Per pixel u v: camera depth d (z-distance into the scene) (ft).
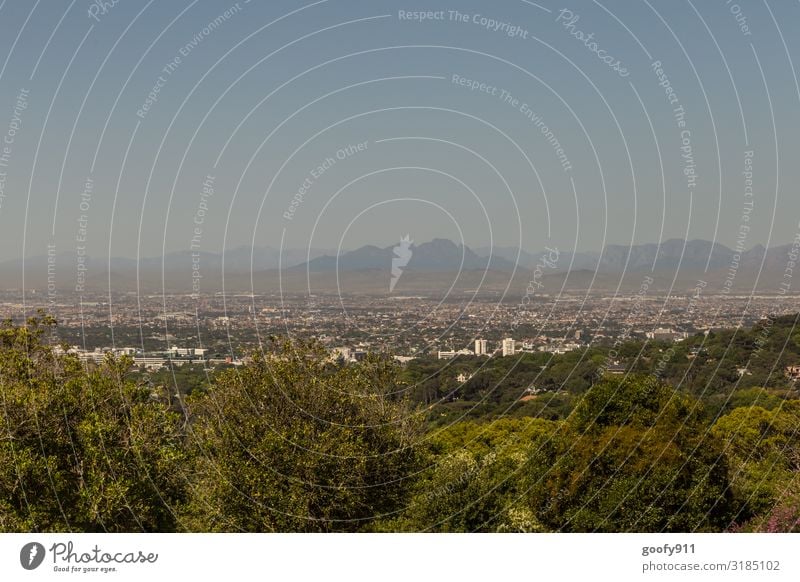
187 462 57.36
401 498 60.29
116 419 56.13
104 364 60.64
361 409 61.62
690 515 64.28
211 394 60.08
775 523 56.65
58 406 54.13
